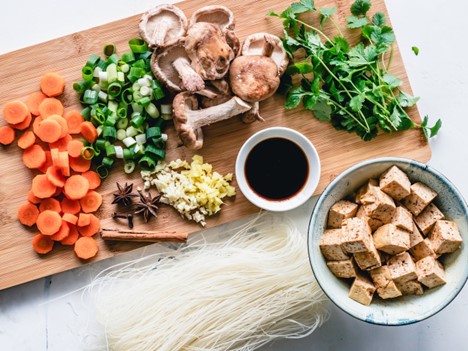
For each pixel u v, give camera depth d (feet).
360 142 2.03
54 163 1.96
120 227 2.02
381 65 2.04
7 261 2.02
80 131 1.99
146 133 1.98
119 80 1.96
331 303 2.08
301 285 2.01
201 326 2.01
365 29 1.97
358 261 1.82
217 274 2.03
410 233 1.86
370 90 1.92
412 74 2.14
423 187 1.84
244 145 1.92
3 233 2.02
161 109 1.99
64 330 2.07
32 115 2.03
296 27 1.96
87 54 2.01
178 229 2.02
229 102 1.90
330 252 1.82
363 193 1.88
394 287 1.79
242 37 2.02
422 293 1.84
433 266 1.78
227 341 2.02
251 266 2.02
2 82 2.01
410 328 2.09
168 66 1.95
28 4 2.09
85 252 1.99
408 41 2.14
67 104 2.02
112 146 1.98
